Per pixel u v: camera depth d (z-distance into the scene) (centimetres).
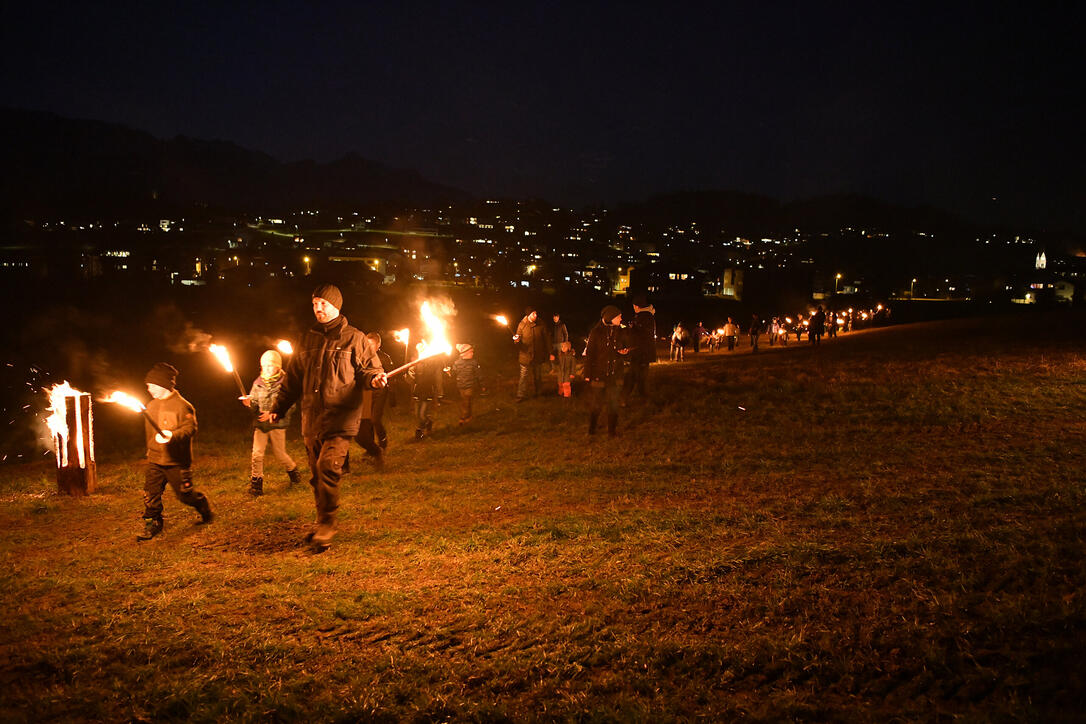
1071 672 317
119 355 2997
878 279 15600
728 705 329
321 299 611
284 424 848
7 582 544
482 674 374
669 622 411
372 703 352
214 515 738
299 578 525
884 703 320
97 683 387
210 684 377
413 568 536
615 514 643
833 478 720
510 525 636
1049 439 809
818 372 1586
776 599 421
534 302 8844
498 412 1376
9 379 2431
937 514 553
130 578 551
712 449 923
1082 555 434
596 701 341
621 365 1050
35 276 6003
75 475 882
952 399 1098
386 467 959
